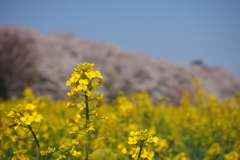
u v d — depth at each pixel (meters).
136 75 30.06
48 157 3.53
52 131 6.34
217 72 37.66
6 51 25.44
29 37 27.16
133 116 8.52
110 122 6.18
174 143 7.30
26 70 25.73
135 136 3.10
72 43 30.47
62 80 25.97
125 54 33.06
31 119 3.27
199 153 7.40
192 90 30.53
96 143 5.40
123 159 5.23
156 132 6.47
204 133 7.91
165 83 30.95
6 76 25.22
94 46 32.53
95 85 3.30
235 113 9.02
